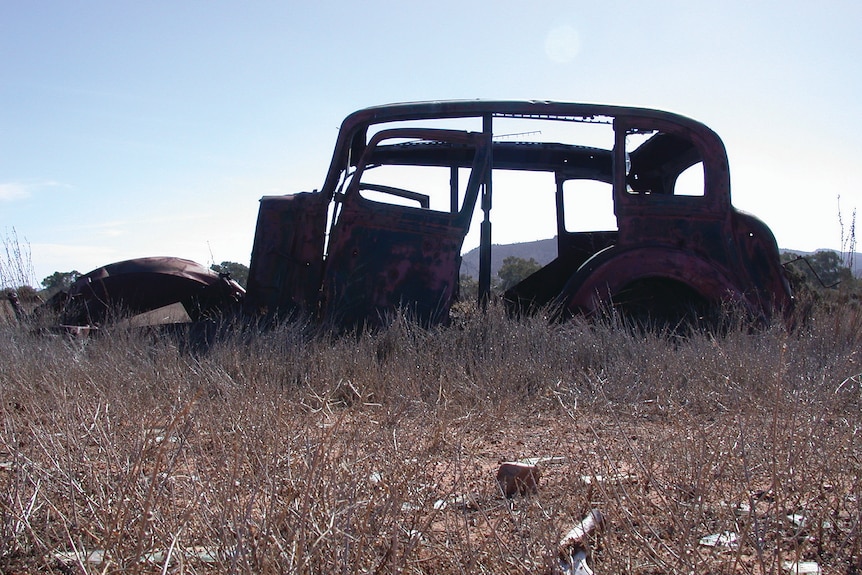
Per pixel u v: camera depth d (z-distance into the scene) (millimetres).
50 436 3908
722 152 8844
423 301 8102
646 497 3484
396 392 5965
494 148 10078
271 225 8648
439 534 3078
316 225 8461
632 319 8508
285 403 5004
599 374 6820
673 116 8797
